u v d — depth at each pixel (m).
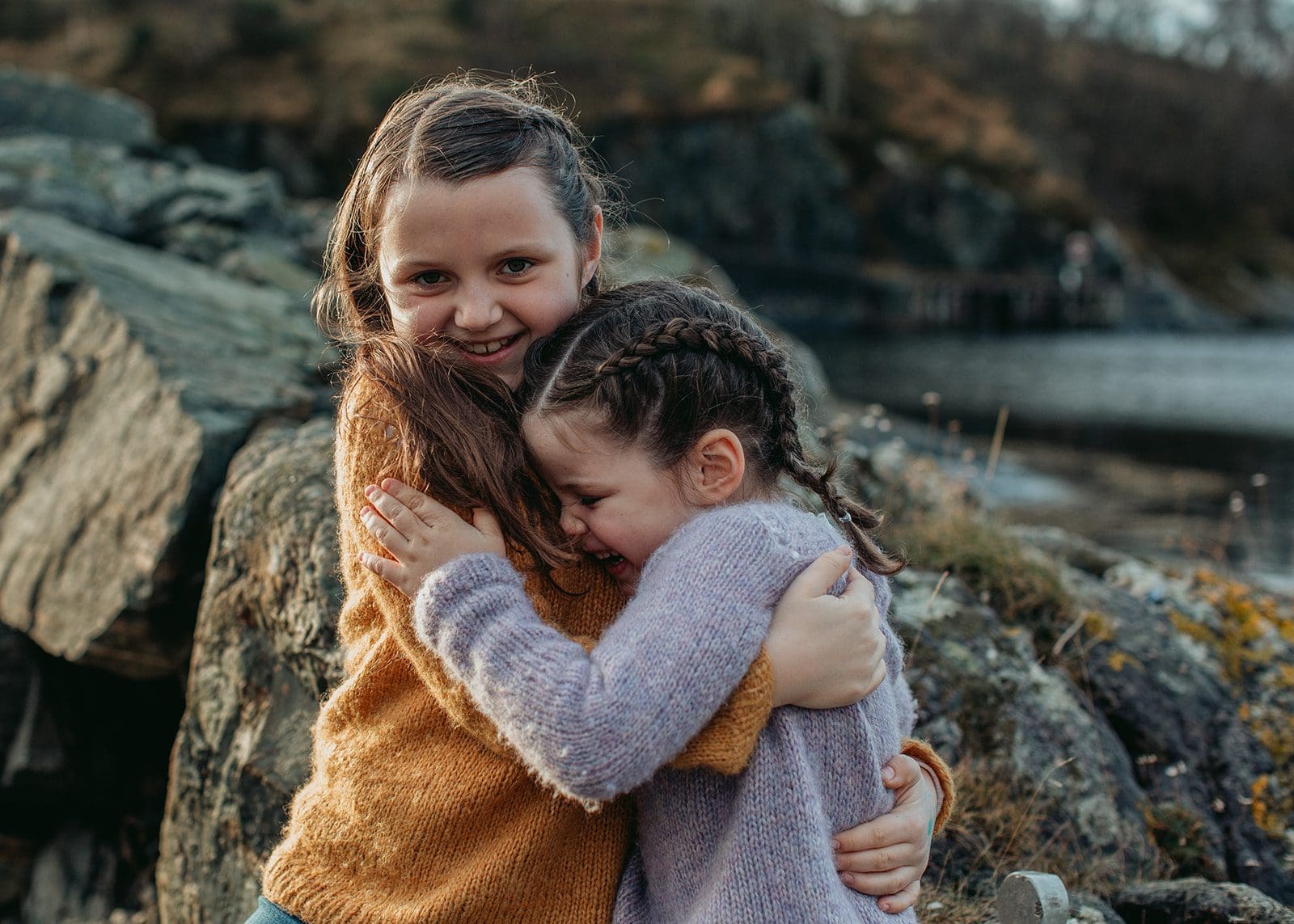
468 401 1.64
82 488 3.76
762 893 1.47
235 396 3.75
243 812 2.64
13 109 10.29
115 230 7.09
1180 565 4.33
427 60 43.22
